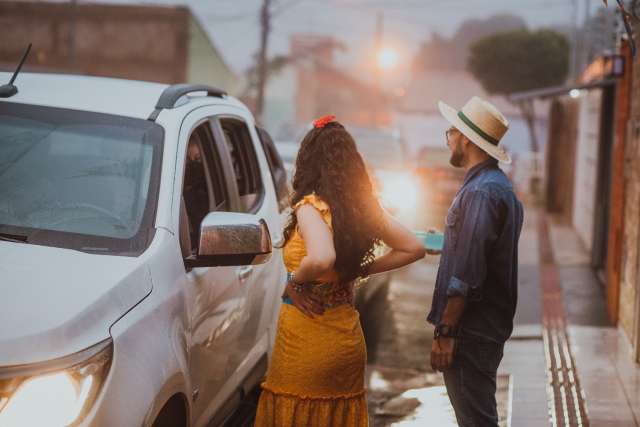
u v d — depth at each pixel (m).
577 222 16.67
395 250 3.54
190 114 4.30
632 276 7.50
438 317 4.09
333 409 3.49
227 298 4.19
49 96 4.18
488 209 3.90
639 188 7.24
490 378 4.13
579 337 8.11
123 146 3.89
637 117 7.70
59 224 3.53
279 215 5.46
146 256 3.42
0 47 38.09
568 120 19.53
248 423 5.30
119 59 38.06
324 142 3.35
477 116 4.02
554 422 5.72
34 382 2.66
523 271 11.88
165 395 3.23
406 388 6.56
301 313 3.44
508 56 38.69
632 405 6.07
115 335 2.97
